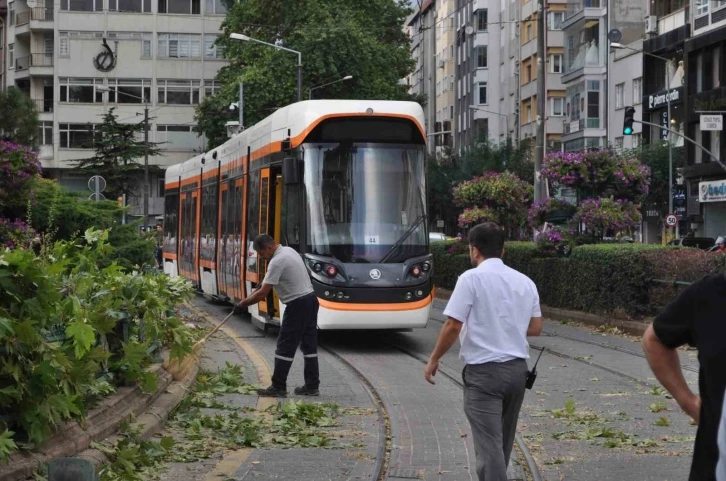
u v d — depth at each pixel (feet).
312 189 59.16
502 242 22.71
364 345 63.41
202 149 264.52
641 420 36.78
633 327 70.18
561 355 57.62
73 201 68.44
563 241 87.10
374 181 59.57
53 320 27.61
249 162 72.54
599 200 86.28
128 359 34.40
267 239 41.88
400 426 35.37
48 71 265.13
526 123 251.80
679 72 185.37
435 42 378.53
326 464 29.14
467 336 22.16
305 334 42.06
